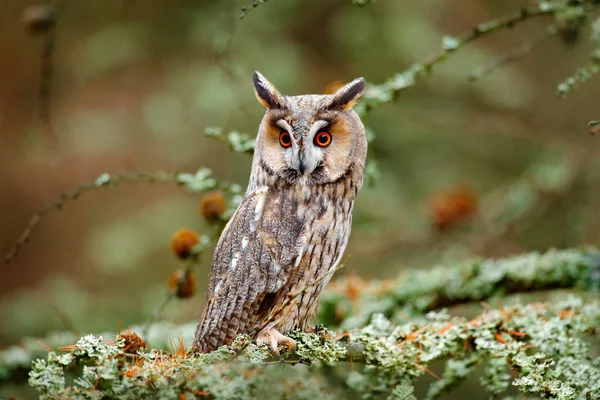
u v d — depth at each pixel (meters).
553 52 15.28
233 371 5.73
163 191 17.44
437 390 6.90
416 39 13.50
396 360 6.71
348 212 7.62
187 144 13.74
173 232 13.95
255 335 6.81
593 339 7.82
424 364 6.78
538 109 14.91
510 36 15.63
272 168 7.42
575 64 14.73
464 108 13.99
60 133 15.15
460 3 15.41
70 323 9.82
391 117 13.05
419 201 13.29
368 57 13.80
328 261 7.48
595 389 6.26
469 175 14.42
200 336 7.25
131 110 16.02
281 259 7.21
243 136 8.08
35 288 17.12
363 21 13.68
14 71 18.69
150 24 14.25
